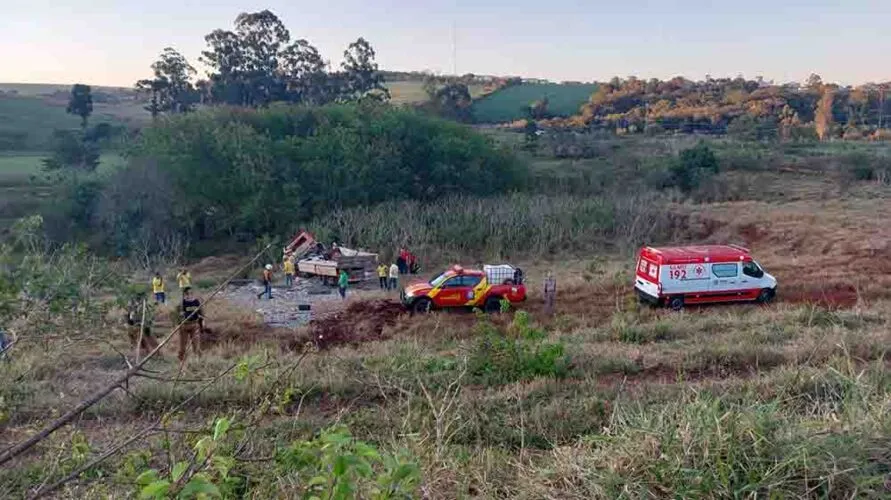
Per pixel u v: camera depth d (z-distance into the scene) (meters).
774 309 20.12
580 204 39.31
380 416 9.41
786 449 5.29
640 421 6.08
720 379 11.57
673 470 5.20
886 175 50.56
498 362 11.87
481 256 34.00
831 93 93.56
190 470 3.86
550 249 35.00
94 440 8.08
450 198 41.28
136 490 4.75
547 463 6.21
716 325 16.73
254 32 76.69
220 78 76.31
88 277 7.30
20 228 7.29
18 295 6.45
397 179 42.50
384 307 22.92
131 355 13.91
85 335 7.31
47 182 47.91
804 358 12.36
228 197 39.59
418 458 5.89
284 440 7.92
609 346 14.35
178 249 36.00
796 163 57.16
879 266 26.11
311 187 40.72
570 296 23.53
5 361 6.52
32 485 5.93
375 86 81.81
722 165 57.62
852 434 5.48
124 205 37.72
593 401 9.88
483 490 5.92
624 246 34.44
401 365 12.24
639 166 54.25
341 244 35.09
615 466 5.45
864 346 12.62
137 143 44.50
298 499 4.86
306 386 10.98
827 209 38.41
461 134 47.31
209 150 40.72
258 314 22.39
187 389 10.75
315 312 22.91
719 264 21.69
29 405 8.93
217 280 29.41
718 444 5.35
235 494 5.02
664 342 15.20
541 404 10.09
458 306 22.44
